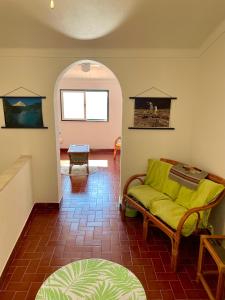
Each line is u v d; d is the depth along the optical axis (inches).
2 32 103.9
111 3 84.0
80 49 117.4
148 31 103.2
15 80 121.3
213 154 103.9
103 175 196.2
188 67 120.6
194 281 84.4
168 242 106.7
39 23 97.0
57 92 129.9
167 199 108.0
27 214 120.3
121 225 119.8
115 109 271.1
